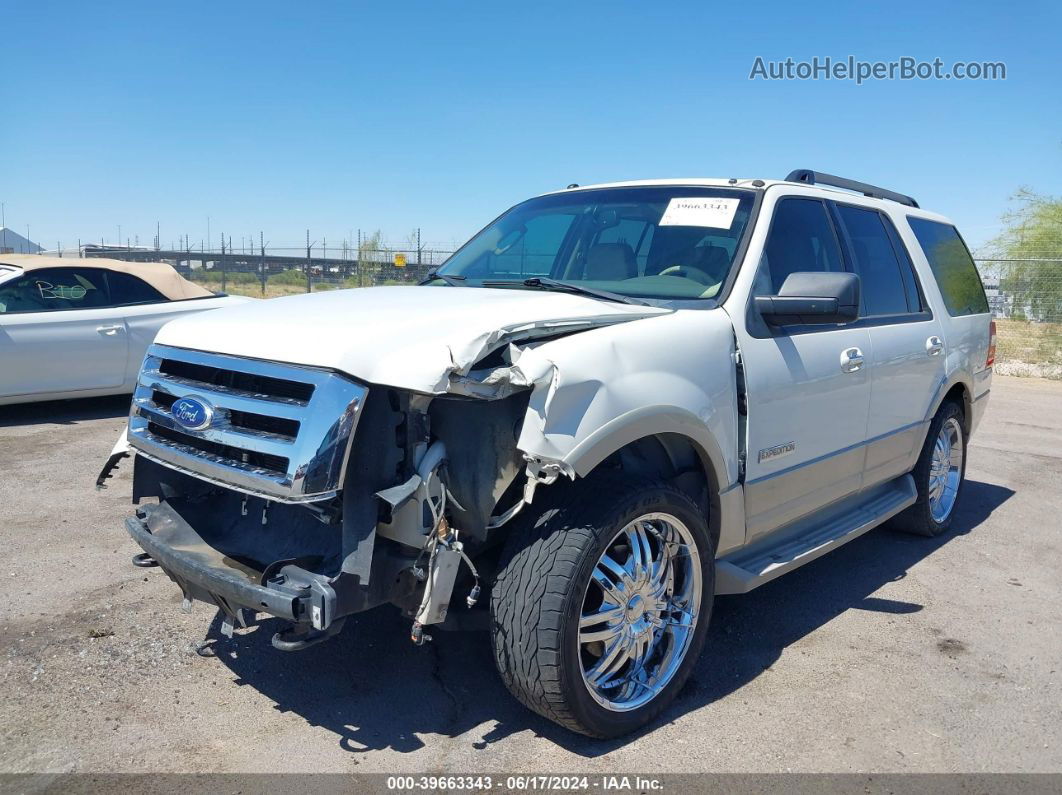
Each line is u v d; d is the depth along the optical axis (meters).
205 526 3.25
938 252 5.63
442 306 3.16
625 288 3.77
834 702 3.38
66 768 2.82
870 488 4.82
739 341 3.48
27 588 4.28
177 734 3.04
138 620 3.95
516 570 2.80
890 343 4.55
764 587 4.65
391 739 3.04
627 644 3.04
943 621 4.23
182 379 3.13
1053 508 6.43
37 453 7.10
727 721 3.21
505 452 2.72
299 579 2.65
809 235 4.18
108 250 29.05
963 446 5.81
